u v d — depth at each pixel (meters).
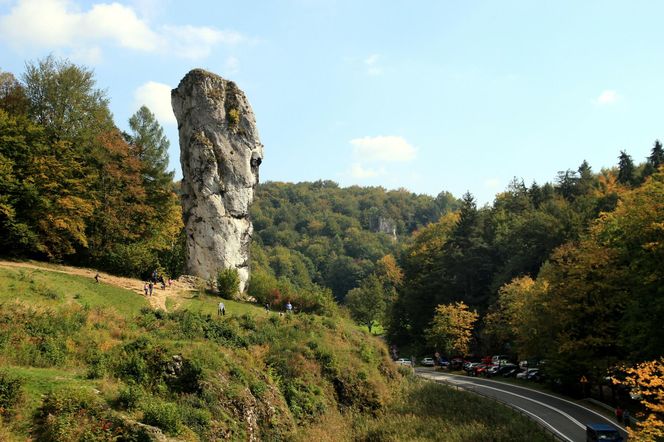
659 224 33.19
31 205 45.31
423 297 81.00
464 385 51.34
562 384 46.09
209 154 53.59
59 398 19.77
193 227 53.66
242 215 55.22
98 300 37.62
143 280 53.53
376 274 140.75
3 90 52.41
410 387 42.28
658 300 32.22
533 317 47.44
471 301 74.19
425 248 95.06
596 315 41.47
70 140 52.81
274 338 39.03
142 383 25.56
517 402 41.94
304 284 150.62
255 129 57.03
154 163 64.12
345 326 47.81
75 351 27.91
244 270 55.22
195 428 23.28
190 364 27.27
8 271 36.59
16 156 46.31
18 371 22.73
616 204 65.88
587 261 41.59
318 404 34.25
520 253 70.06
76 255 52.22
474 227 81.81
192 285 50.56
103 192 54.66
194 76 55.44
